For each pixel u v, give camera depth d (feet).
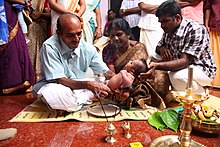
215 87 9.59
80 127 5.02
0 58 7.53
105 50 7.22
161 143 4.11
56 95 5.29
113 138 4.46
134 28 9.96
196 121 4.59
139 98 5.85
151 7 9.00
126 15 10.05
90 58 6.48
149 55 7.98
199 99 3.36
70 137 4.60
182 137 3.59
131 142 4.41
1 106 6.53
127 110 5.86
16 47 7.72
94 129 4.93
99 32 10.05
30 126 5.06
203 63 6.67
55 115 5.56
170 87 6.61
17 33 7.79
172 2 6.28
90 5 9.39
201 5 9.27
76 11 8.51
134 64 5.78
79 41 5.86
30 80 8.16
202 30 6.34
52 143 4.38
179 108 5.55
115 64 6.93
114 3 12.12
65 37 5.63
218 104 6.49
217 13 9.84
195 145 4.03
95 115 5.46
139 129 4.94
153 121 5.13
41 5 9.17
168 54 6.86
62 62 6.04
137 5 9.86
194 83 4.80
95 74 7.35
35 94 6.41
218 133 4.56
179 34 6.38
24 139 4.52
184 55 6.28
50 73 5.70
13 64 7.68
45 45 5.82
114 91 5.77
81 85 5.57
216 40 10.01
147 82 6.01
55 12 8.42
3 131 4.61
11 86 7.72
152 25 9.11
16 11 7.80
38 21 9.31
